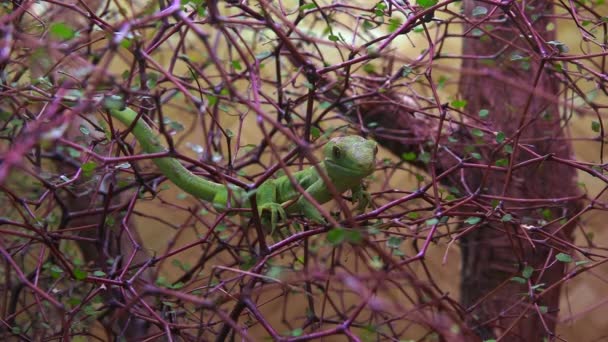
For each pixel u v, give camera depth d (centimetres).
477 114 429
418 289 313
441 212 278
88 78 296
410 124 418
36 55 244
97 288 318
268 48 475
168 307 331
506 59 405
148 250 437
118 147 308
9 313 354
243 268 293
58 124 220
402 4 318
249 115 516
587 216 537
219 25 231
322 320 336
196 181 322
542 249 393
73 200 381
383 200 508
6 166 192
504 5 305
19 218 433
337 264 359
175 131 276
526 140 381
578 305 565
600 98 511
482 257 418
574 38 539
